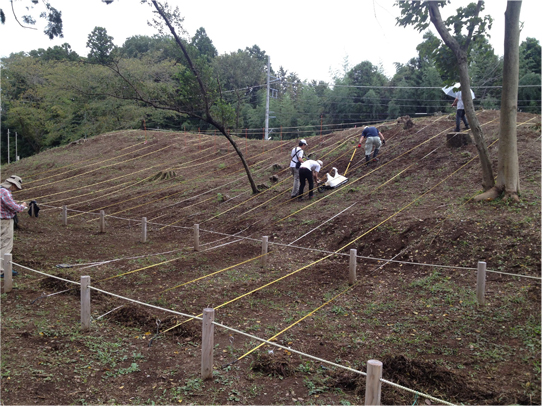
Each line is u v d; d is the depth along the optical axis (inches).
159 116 1421.0
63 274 311.9
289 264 336.5
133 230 506.3
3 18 367.9
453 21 360.8
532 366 173.9
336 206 431.5
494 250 279.7
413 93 1348.4
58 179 870.4
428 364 176.6
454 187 398.9
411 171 470.3
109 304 256.1
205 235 457.1
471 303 232.8
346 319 235.9
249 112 1574.8
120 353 195.5
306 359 190.5
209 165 789.9
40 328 214.1
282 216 446.0
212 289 287.0
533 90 1137.4
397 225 345.7
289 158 693.3
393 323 225.6
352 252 281.6
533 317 209.5
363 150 591.2
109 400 156.7
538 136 471.2
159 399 158.4
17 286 282.4
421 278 277.3
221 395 161.6
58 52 2030.0
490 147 459.5
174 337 214.1
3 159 1984.5
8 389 156.0
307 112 1486.2
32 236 453.1
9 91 1638.8
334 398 160.2
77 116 1510.8
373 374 127.0
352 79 1553.9
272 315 245.1
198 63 502.9
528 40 1259.8
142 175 794.8
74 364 181.5
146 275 321.7
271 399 159.5
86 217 589.0
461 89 357.4
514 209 319.3
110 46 489.4
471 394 159.3
